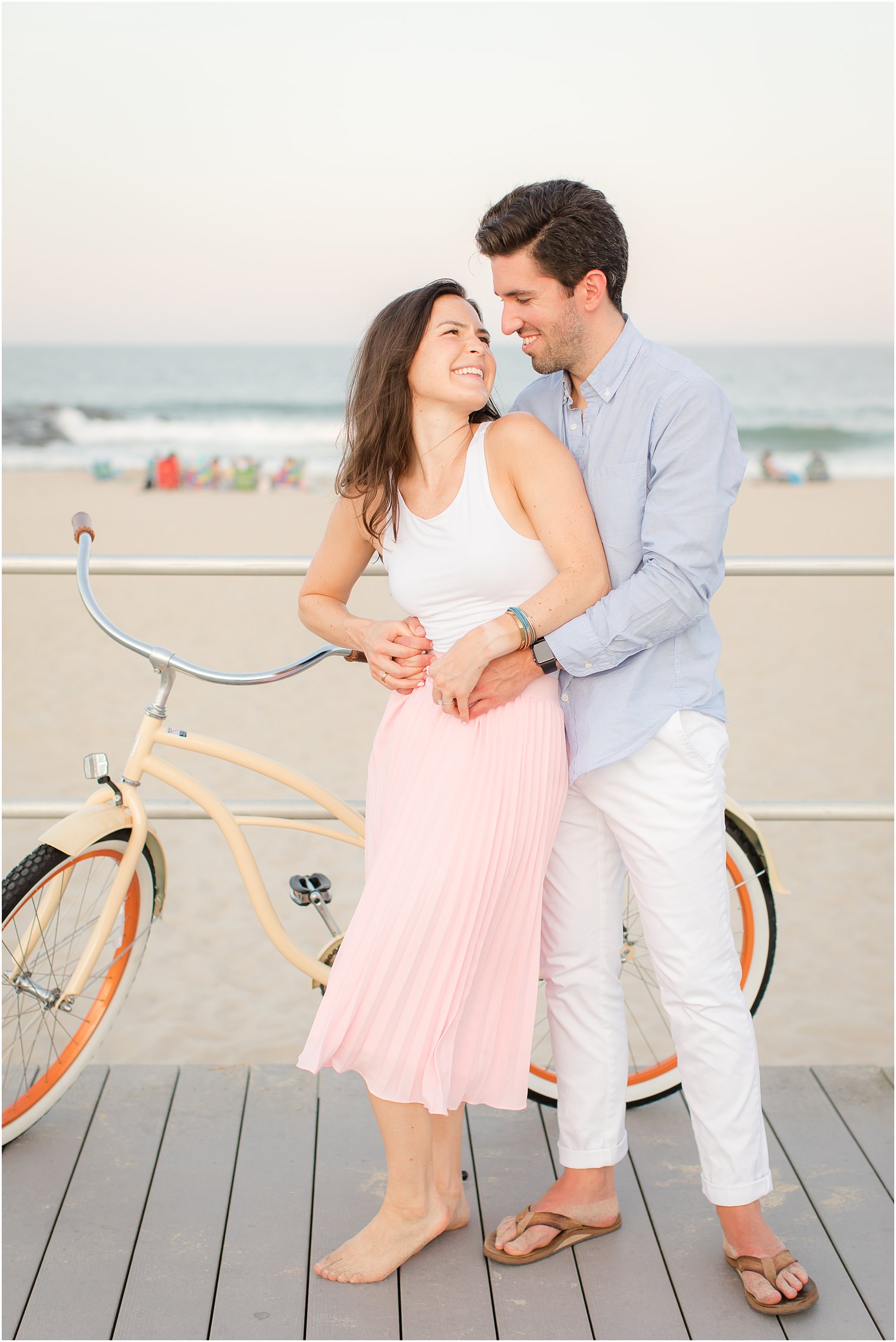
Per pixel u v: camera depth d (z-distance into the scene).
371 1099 2.00
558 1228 2.10
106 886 2.49
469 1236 2.15
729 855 2.46
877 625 9.36
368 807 2.06
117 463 22.84
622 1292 2.00
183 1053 3.64
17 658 8.17
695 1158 2.38
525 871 1.95
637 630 1.82
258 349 35.19
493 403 2.05
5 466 23.12
